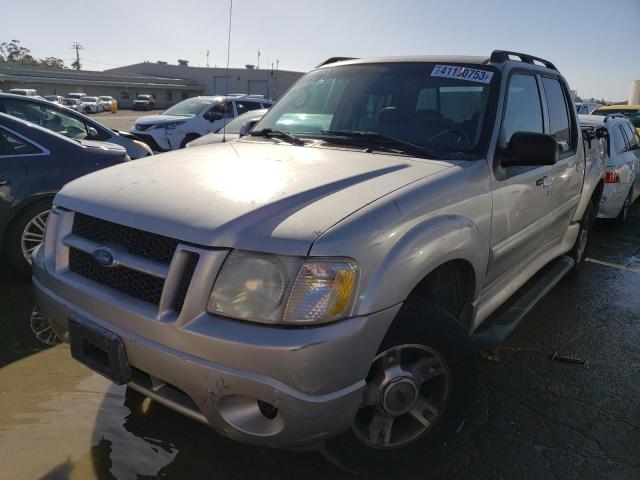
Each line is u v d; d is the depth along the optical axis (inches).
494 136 117.3
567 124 168.7
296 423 76.5
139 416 113.6
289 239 76.8
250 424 78.7
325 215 82.0
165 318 79.2
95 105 1998.0
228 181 94.4
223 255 77.6
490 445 108.6
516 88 134.0
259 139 136.3
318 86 148.4
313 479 97.7
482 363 142.3
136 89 2613.2
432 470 101.0
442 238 92.1
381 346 87.5
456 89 127.6
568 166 160.9
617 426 116.1
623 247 270.4
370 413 93.3
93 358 89.9
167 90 2719.0
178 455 102.5
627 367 142.7
